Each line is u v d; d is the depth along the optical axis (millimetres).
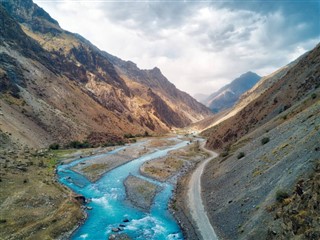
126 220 49281
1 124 96125
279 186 39156
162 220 49844
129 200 59844
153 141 176125
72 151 114625
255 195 43906
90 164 93125
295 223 28625
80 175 80000
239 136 105125
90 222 48562
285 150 48844
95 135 151750
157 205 57188
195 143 160375
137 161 104938
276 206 35656
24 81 150375
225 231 41844
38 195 54469
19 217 45344
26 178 63875
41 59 196750
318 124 45312
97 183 72500
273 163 48656
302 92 79688
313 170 34438
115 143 151875
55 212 49156
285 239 28797
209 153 117688
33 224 43969
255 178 49156
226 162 72438
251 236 35219
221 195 54438
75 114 164625
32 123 118438
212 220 47062
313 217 27094
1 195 51750
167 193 64875
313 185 29703
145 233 44750
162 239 42781
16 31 188375
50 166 83500
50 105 150375
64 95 175500
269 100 100500
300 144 44875
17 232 41219
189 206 54781
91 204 57250
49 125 127938
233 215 44094
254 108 110688
